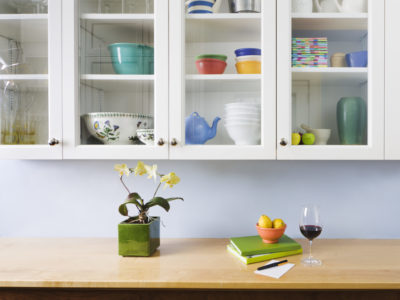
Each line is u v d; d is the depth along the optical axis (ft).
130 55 4.31
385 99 4.15
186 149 4.21
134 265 3.90
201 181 5.40
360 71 4.25
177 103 4.21
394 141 4.15
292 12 4.27
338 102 4.25
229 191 5.39
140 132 4.31
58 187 5.44
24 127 4.35
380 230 5.29
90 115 4.34
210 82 4.29
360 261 4.02
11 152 4.28
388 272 3.63
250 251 4.06
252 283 3.37
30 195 5.46
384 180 5.29
